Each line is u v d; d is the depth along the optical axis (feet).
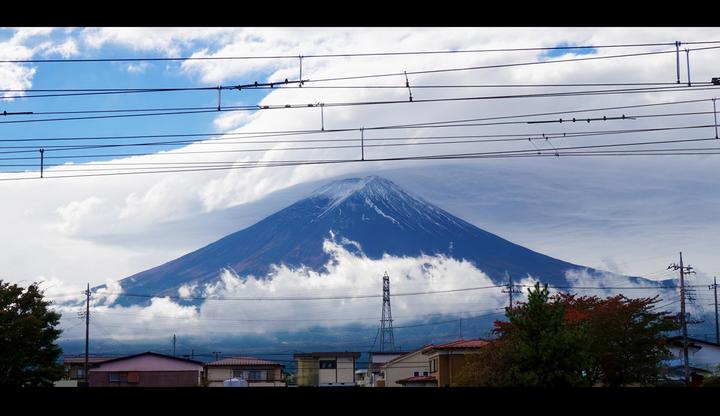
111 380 232.53
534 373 113.19
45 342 125.39
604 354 132.16
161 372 234.17
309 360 306.76
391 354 304.71
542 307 117.19
